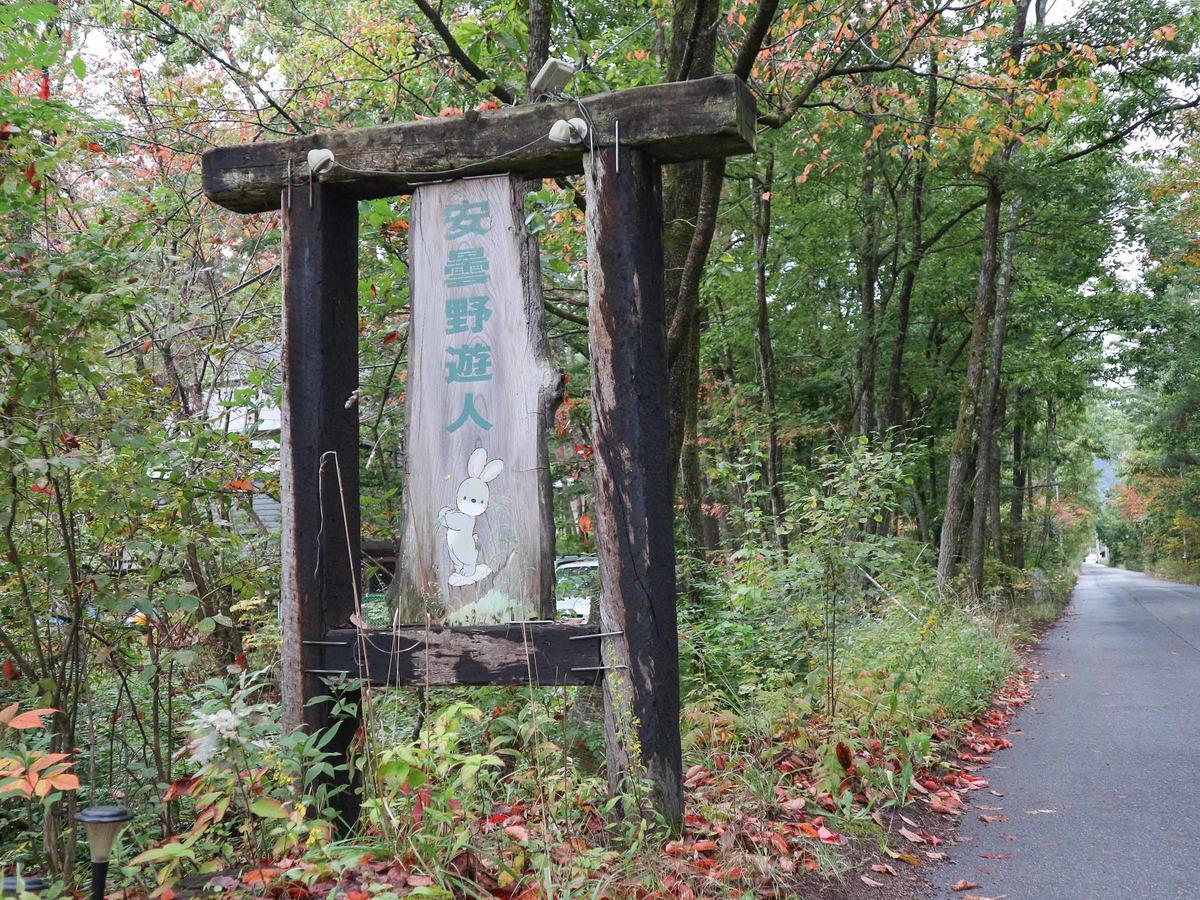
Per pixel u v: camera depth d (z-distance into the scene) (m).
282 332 4.73
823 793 5.56
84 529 5.10
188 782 4.33
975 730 9.02
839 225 18.27
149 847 4.23
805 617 7.20
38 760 3.04
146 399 5.22
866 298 19.59
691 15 7.26
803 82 9.84
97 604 4.45
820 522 7.12
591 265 4.36
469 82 8.18
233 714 3.61
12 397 4.23
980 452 22.02
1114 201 19.91
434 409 4.54
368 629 4.52
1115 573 85.25
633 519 4.28
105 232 5.35
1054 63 13.84
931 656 9.04
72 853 4.20
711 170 6.84
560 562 10.20
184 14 9.45
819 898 4.28
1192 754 7.68
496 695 5.67
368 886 3.25
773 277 18.89
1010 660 13.75
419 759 3.68
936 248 21.83
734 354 22.08
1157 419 39.44
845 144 15.76
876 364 22.20
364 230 7.12
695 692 6.57
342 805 4.50
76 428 4.34
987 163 17.14
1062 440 43.19
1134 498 58.66
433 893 3.24
